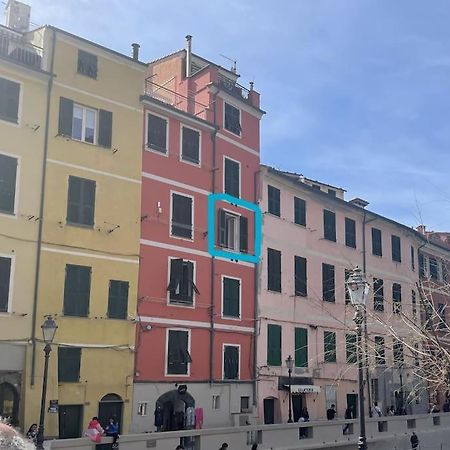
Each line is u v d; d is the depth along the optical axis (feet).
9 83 76.02
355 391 118.11
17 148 75.46
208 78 100.48
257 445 80.89
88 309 78.64
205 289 93.66
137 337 83.15
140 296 84.53
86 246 79.77
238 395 95.76
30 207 75.51
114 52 85.97
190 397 88.43
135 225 85.51
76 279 78.18
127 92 87.40
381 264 132.67
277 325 104.94
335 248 121.29
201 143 96.84
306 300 111.86
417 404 130.21
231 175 101.14
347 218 126.21
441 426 118.62
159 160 90.22
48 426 72.08
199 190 95.14
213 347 93.15
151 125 90.17
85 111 82.94
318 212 118.83
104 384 78.43
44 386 59.26
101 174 82.79
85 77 83.15
